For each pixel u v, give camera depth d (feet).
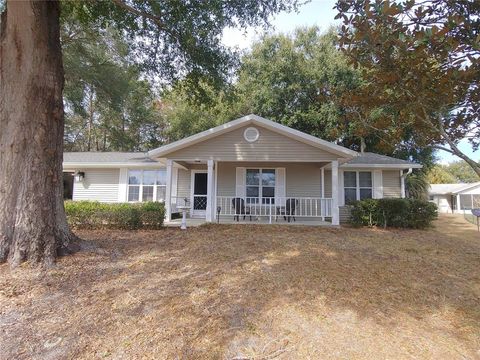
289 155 35.81
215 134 36.24
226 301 13.97
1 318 12.29
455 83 10.52
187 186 47.26
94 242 22.26
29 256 17.17
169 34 30.89
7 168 18.12
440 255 22.21
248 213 41.55
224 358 10.26
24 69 18.56
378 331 11.93
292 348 10.78
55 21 20.11
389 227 35.91
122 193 48.65
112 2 28.45
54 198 19.07
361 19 10.66
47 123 19.03
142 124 95.35
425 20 10.21
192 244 23.35
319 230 32.09
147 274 16.89
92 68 65.46
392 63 10.91
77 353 10.44
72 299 13.97
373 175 44.62
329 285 15.84
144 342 11.01
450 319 13.03
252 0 26.37
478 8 10.08
